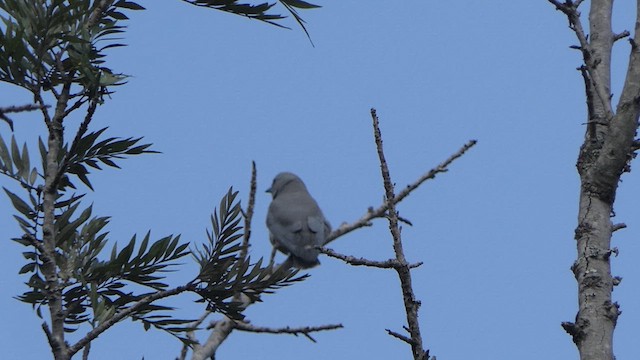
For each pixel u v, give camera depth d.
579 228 9.64
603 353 8.74
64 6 10.10
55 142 10.05
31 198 10.16
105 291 10.35
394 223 7.45
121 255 10.17
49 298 9.58
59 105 10.12
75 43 10.30
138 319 10.30
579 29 9.99
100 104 10.23
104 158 10.48
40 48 10.07
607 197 9.73
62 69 10.23
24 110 7.79
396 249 7.41
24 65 10.05
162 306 10.29
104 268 10.18
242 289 10.31
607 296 9.09
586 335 8.89
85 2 10.36
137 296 10.41
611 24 11.08
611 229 9.62
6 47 9.84
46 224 9.73
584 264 9.35
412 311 7.29
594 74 9.94
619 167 9.68
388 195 7.53
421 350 7.21
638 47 9.71
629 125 9.66
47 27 10.05
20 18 10.17
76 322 10.23
